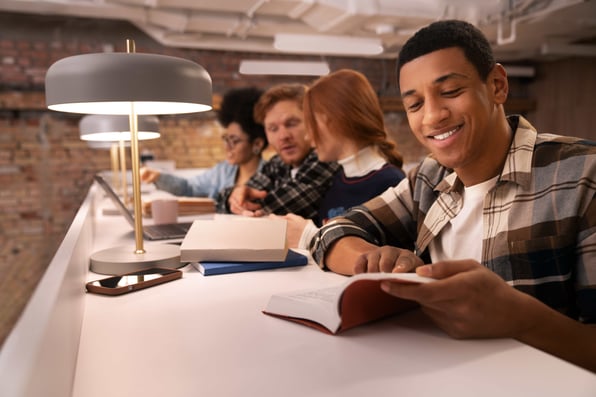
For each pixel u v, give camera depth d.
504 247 0.90
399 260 0.81
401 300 0.73
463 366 0.57
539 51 7.97
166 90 0.94
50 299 0.49
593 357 0.67
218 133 7.28
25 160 6.26
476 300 0.60
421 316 0.74
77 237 0.86
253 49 6.88
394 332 0.68
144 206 1.98
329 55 7.71
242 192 2.06
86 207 1.42
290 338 0.66
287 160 2.36
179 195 3.26
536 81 8.97
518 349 0.61
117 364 0.59
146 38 6.60
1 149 6.15
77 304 0.70
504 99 0.93
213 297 0.86
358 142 1.87
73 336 0.60
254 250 1.05
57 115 6.36
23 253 6.20
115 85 0.90
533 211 0.87
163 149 7.05
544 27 6.23
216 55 7.22
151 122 2.09
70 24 6.17
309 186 2.00
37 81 6.16
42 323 0.43
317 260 1.08
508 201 0.91
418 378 0.54
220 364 0.59
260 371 0.57
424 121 0.91
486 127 0.91
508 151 0.93
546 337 0.66
